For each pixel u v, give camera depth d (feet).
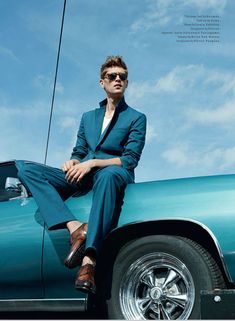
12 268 12.78
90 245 11.28
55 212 12.09
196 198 11.44
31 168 12.60
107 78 13.76
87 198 12.53
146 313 11.71
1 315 14.93
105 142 13.46
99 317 12.47
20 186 13.23
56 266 12.36
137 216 11.71
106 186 11.83
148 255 11.71
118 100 13.88
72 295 12.35
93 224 11.52
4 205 13.32
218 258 11.23
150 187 12.03
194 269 11.28
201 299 10.12
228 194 11.24
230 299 9.94
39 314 14.84
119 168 12.31
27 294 12.80
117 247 12.07
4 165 14.02
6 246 12.85
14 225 12.89
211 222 11.12
